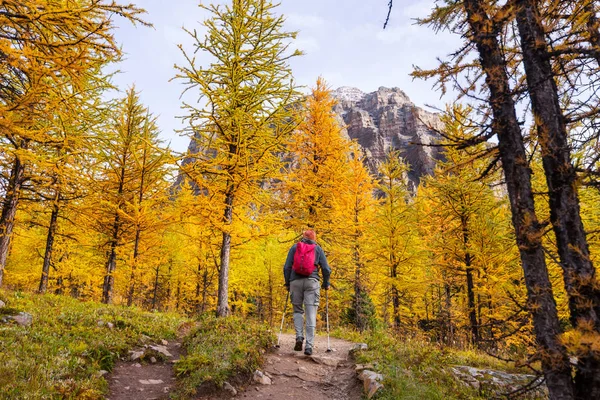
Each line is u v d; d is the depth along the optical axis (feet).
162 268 79.87
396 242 53.98
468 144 13.29
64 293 69.10
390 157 59.52
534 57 11.93
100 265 56.08
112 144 38.11
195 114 29.27
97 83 31.83
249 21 31.96
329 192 47.67
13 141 27.94
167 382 16.08
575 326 10.36
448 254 47.24
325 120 48.78
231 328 22.36
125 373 16.30
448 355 21.85
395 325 54.70
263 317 95.14
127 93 44.47
